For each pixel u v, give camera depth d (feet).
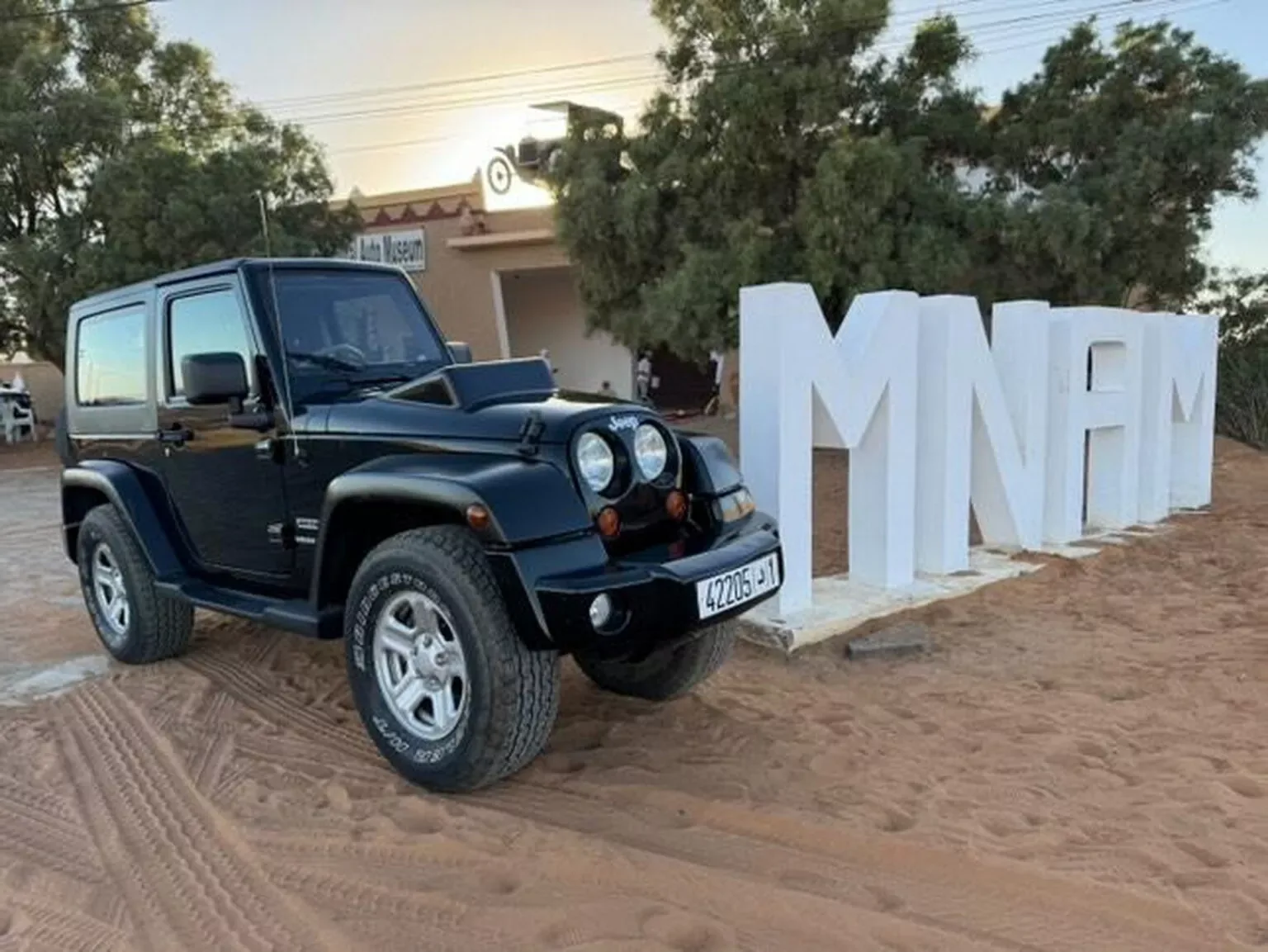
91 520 17.74
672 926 9.04
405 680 12.05
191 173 56.44
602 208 39.75
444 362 16.51
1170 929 8.95
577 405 12.21
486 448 11.83
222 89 68.13
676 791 11.82
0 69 59.21
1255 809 11.23
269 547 14.55
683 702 15.06
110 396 17.89
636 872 10.02
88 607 18.75
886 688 15.83
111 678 17.13
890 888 9.70
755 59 37.50
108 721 15.05
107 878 10.42
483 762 11.20
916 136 38.63
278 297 14.80
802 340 18.30
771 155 37.91
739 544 12.37
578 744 13.42
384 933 9.14
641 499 12.07
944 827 10.87
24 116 55.21
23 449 65.67
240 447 14.64
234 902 9.82
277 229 57.47
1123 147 37.81
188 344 15.74
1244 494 32.78
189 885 10.19
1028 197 38.17
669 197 39.88
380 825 11.19
